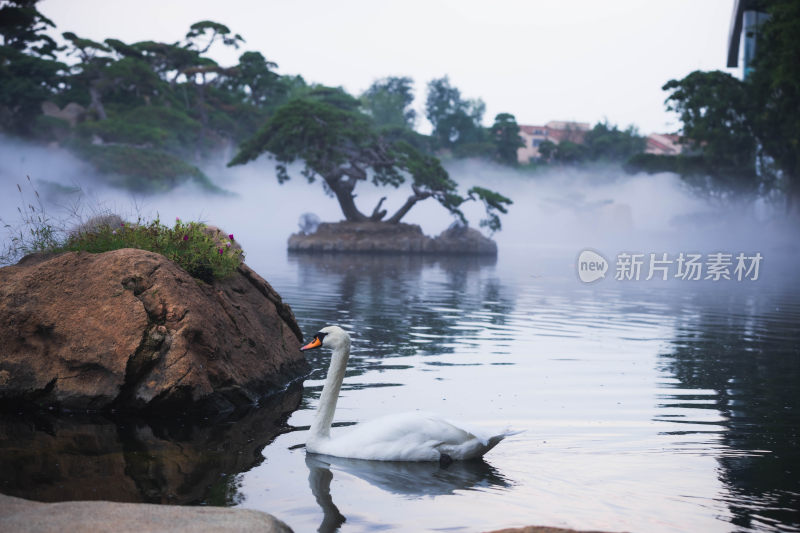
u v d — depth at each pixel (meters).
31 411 8.51
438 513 5.44
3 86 75.75
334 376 7.18
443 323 16.89
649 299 24.08
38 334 8.89
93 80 89.25
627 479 6.35
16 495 5.60
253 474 6.29
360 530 5.10
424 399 9.34
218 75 99.25
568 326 16.91
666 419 8.51
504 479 6.26
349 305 19.91
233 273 10.83
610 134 144.75
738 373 11.47
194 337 8.94
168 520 4.46
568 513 5.50
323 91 109.00
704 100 58.00
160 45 94.81
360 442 6.79
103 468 6.38
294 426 8.05
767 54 53.16
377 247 54.50
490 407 8.98
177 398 8.52
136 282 9.03
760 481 6.34
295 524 5.18
